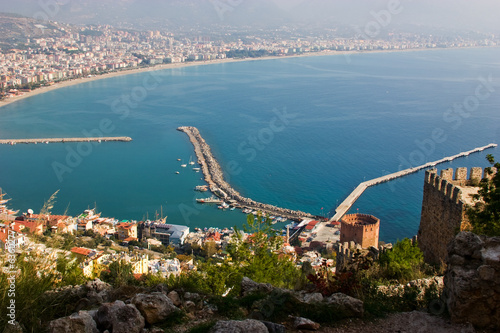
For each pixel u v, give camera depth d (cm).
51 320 1582
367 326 1675
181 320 1655
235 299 1862
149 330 1572
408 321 1708
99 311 1579
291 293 1831
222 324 1486
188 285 2022
